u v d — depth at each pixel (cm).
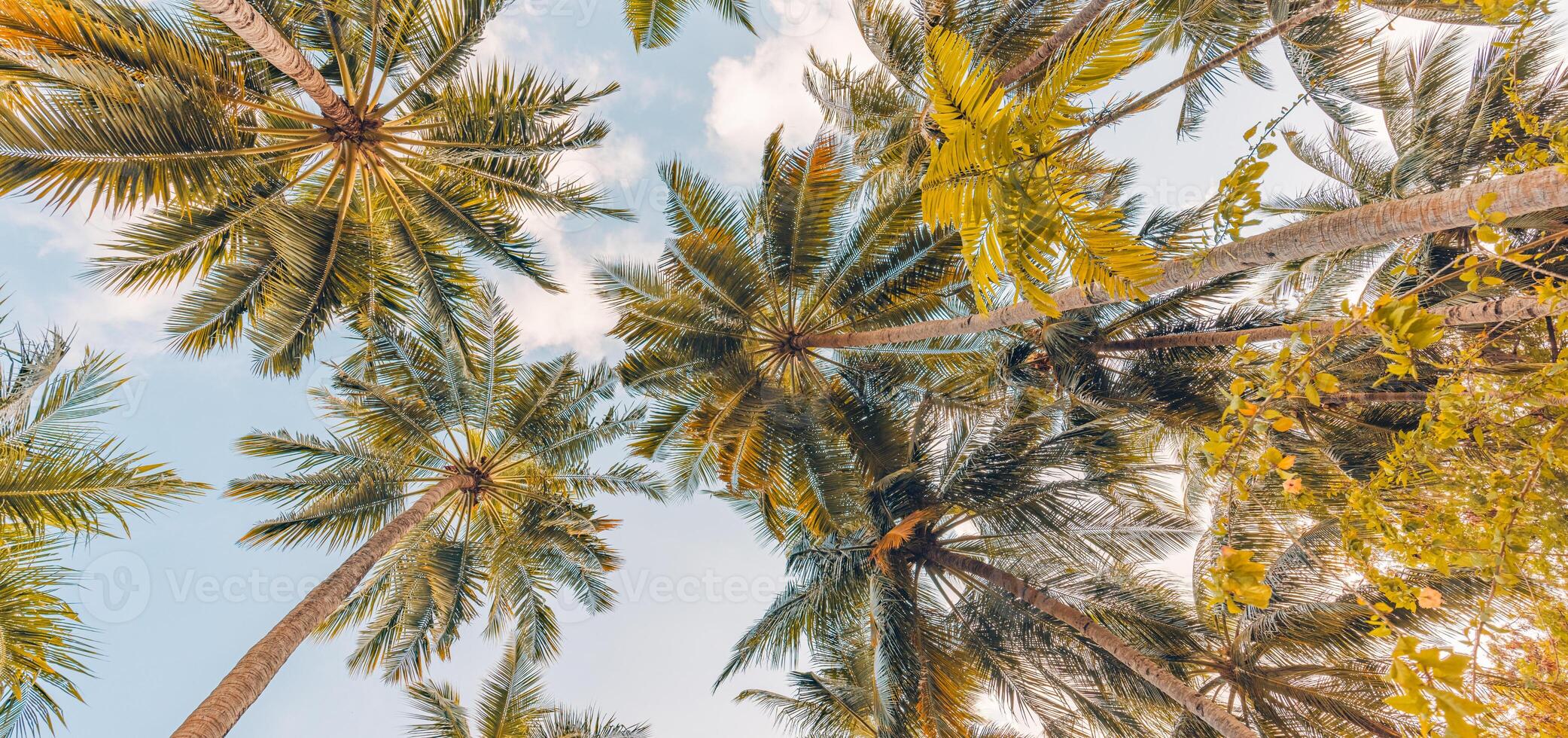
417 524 1002
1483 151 797
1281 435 870
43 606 553
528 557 1141
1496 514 305
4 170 528
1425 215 326
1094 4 757
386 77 785
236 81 691
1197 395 877
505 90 803
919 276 903
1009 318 635
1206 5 788
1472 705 206
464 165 857
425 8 785
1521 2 376
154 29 637
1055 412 972
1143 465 848
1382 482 336
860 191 1141
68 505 545
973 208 327
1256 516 792
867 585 902
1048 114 311
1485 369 372
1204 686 824
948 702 768
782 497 944
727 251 883
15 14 520
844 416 972
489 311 1008
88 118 553
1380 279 912
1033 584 880
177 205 723
